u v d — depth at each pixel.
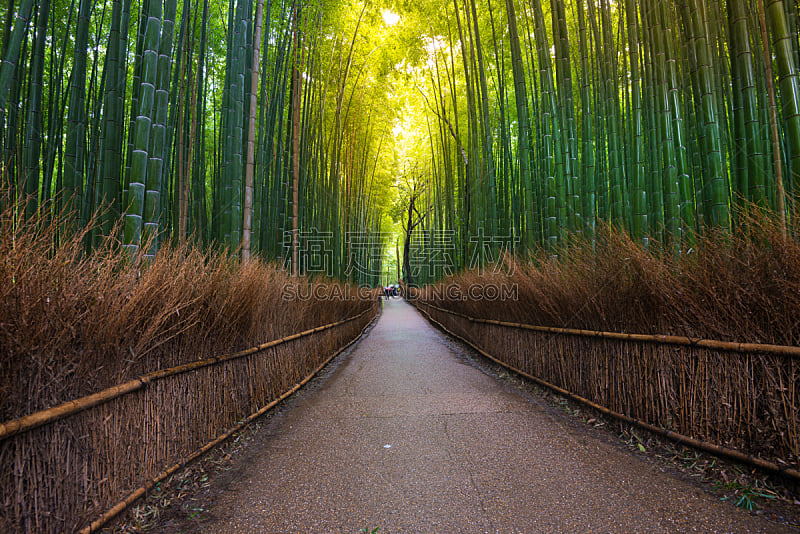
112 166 3.11
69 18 4.50
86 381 1.59
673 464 2.20
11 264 1.32
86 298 1.61
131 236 2.35
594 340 3.15
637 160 3.96
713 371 2.16
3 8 3.18
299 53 6.20
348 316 8.02
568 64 4.85
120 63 3.23
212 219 5.41
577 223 4.81
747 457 1.95
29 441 1.35
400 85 11.19
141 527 1.70
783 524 1.59
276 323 3.79
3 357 1.26
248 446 2.68
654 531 1.59
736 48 2.94
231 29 4.59
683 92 4.01
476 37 6.75
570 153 4.86
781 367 1.86
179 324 2.19
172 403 2.15
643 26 3.99
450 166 10.79
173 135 4.64
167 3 2.73
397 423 3.06
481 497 1.91
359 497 1.95
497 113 8.95
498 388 4.16
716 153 2.93
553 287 3.66
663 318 2.49
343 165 10.66
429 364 5.68
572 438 2.66
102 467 1.64
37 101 3.38
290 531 1.67
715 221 2.89
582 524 1.66
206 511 1.84
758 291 1.95
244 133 4.49
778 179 2.51
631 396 2.71
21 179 3.30
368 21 8.40
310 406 3.63
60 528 1.44
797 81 2.34
